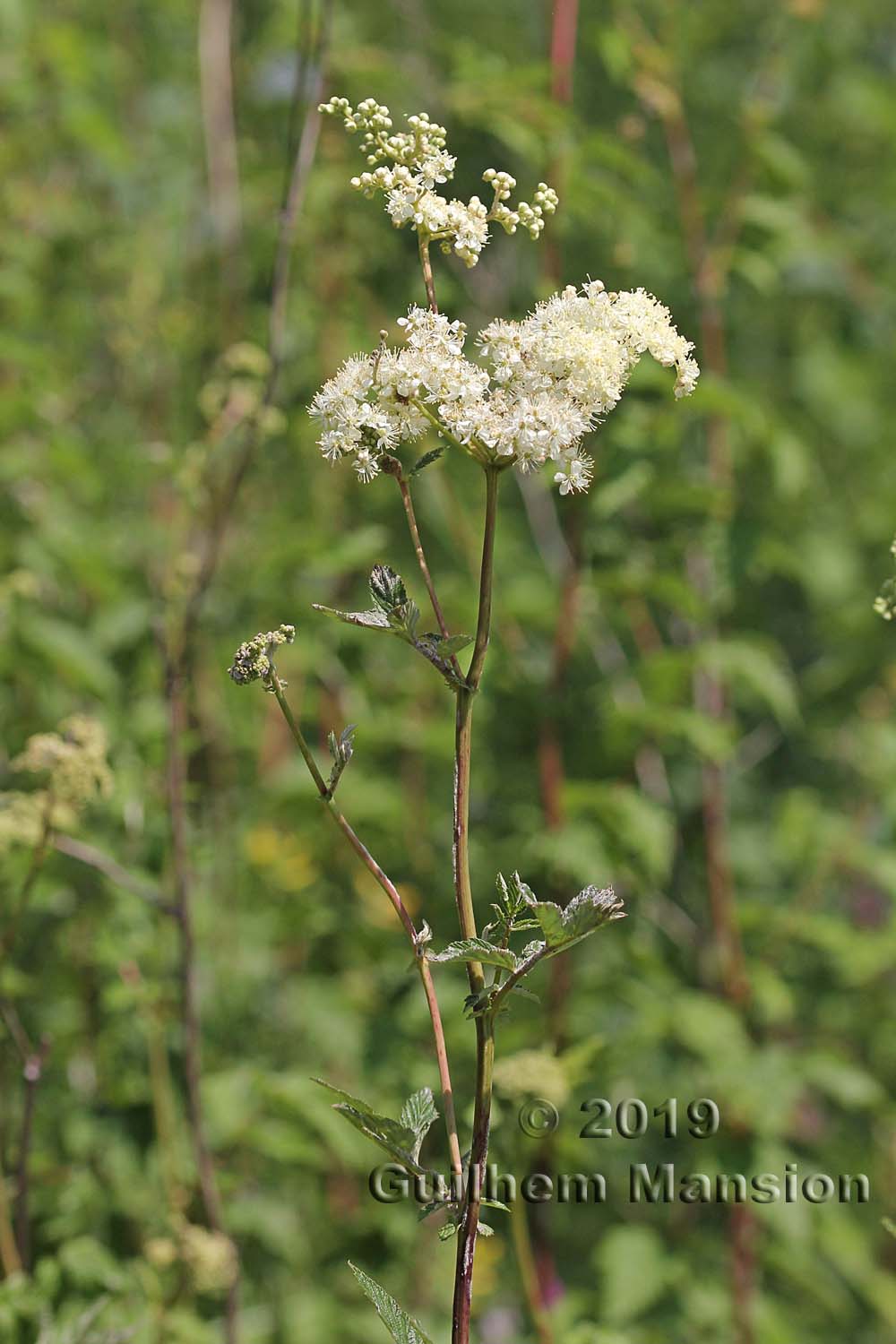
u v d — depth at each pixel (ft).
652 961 14.58
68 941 14.16
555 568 17.01
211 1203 11.25
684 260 16.62
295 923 15.88
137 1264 11.32
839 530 20.27
